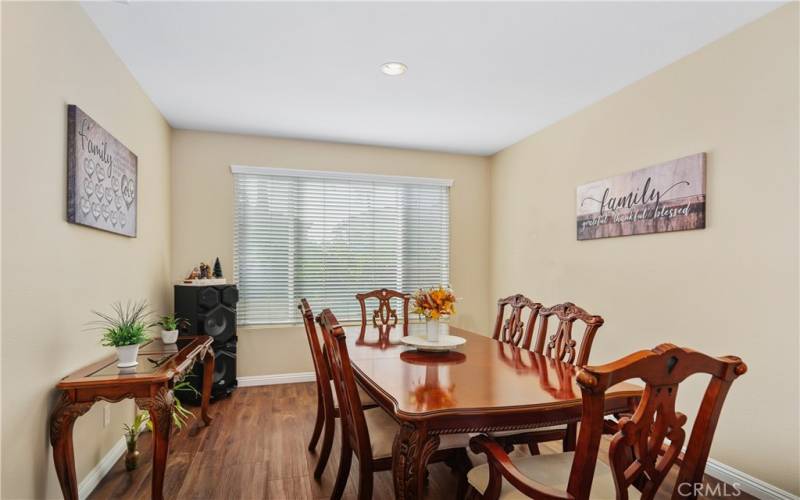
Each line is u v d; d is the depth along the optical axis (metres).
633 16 2.21
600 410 1.11
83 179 2.08
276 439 2.90
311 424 3.19
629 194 3.04
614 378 1.08
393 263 4.70
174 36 2.41
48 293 1.82
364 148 4.60
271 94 3.25
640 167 2.97
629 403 1.67
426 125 3.96
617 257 3.17
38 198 1.74
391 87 3.12
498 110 3.58
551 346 2.41
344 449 2.06
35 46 1.72
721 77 2.43
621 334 3.12
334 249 4.50
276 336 4.29
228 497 2.18
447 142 4.51
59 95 1.91
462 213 4.95
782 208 2.14
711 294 2.48
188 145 4.07
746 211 2.30
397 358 2.25
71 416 1.85
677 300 2.69
